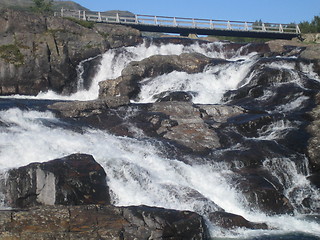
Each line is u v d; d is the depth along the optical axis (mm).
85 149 19594
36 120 21641
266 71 28469
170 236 14086
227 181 19172
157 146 20969
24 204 15625
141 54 35812
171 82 30172
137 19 41969
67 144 19781
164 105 24578
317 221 17844
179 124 23094
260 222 16828
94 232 13406
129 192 17297
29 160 18156
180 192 17531
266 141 22062
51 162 16172
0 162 17641
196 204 16922
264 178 19719
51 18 33344
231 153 20953
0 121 20797
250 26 44906
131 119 23406
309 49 34719
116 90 29516
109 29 35781
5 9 31703
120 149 20312
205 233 15133
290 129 23219
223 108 24531
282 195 18828
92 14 41438
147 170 18453
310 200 19812
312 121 23953
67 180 15891
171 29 42875
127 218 14109
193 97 27344
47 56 31984
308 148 21969
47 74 31812
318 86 28062
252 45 38875
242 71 30500
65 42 33219
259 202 18234
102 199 16516
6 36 31312
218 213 16578
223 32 44500
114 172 17719
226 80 30766
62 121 22469
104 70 33938
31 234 13008
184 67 32094
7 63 30594
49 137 20031
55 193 15461
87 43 34031
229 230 16016
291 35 45656
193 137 22094
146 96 29750
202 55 33125
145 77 31109
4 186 15727
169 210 14797
